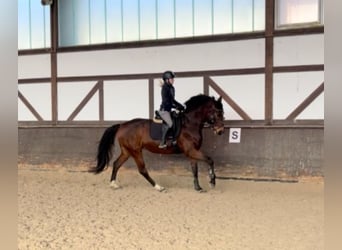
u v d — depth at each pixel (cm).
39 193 613
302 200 536
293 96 624
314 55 609
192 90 683
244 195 572
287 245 366
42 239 396
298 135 619
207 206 518
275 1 632
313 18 620
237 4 662
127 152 623
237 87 655
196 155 593
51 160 782
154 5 718
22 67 803
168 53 696
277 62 630
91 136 750
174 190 616
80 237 401
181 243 377
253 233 403
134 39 736
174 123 591
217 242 378
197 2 688
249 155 646
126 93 729
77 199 571
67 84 771
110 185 641
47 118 791
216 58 666
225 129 659
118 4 744
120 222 452
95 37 762
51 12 774
